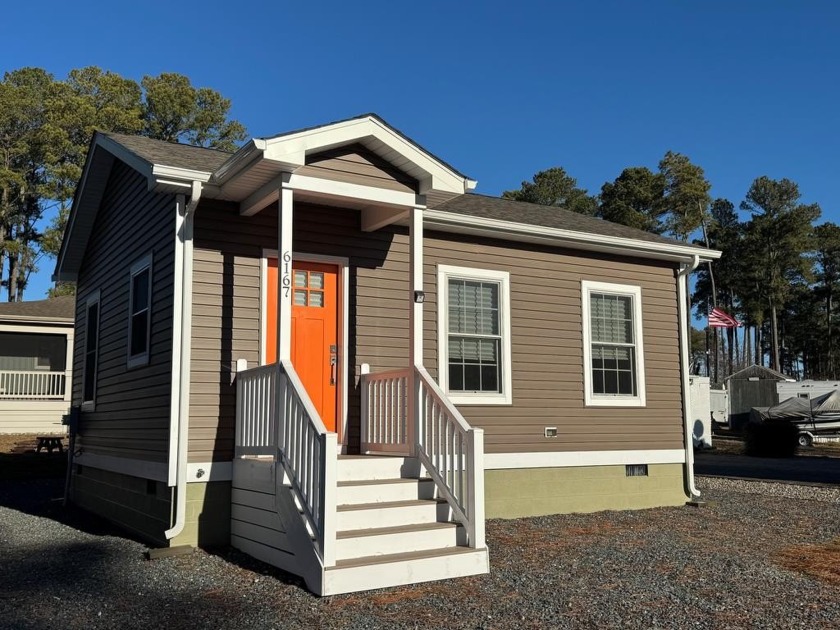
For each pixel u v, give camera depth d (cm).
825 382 3419
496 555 712
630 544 773
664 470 1109
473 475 644
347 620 492
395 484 677
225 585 586
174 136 3984
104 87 3722
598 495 1042
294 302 830
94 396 1062
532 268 1034
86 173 1033
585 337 1064
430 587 582
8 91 3494
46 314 2269
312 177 714
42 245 3488
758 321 6006
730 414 3525
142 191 893
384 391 798
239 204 797
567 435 1026
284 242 691
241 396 755
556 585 589
